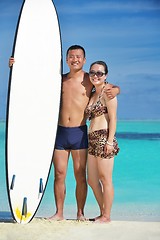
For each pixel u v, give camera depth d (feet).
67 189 35.35
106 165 23.06
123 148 51.03
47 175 23.49
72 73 23.71
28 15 23.82
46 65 23.71
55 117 23.48
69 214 28.12
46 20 24.09
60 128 23.75
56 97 23.56
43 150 23.43
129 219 27.02
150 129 67.36
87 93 23.57
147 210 29.35
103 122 23.07
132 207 30.17
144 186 36.40
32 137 23.32
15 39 23.31
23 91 23.25
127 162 44.55
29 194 23.22
